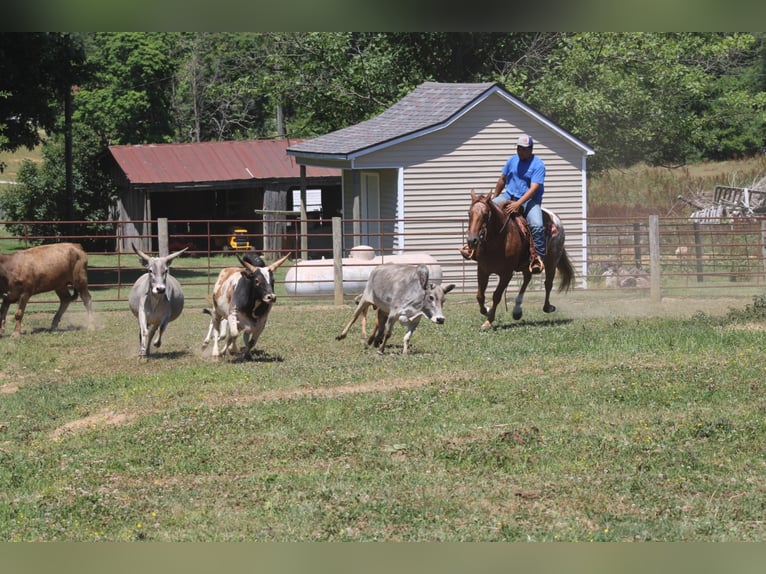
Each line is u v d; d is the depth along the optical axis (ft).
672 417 35.06
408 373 43.37
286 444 33.53
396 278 48.21
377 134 88.02
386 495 28.37
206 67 166.09
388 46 122.21
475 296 75.72
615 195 143.43
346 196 97.86
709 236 95.25
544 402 37.42
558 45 119.96
